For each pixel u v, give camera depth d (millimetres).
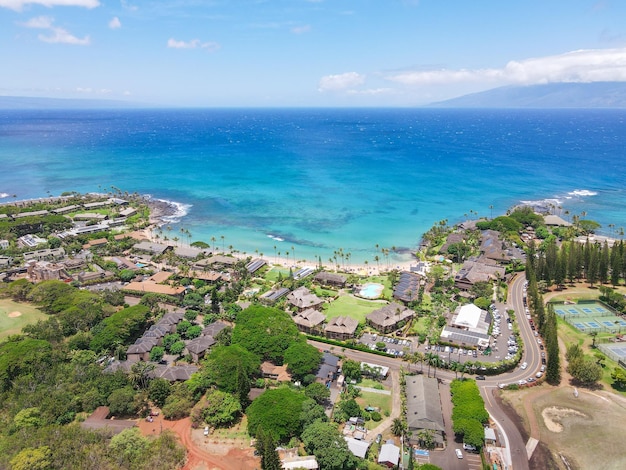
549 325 165500
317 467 117062
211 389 148750
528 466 121500
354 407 138625
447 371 165500
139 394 144500
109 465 115062
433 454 125188
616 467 120812
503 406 145625
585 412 142250
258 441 122750
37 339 170375
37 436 123688
